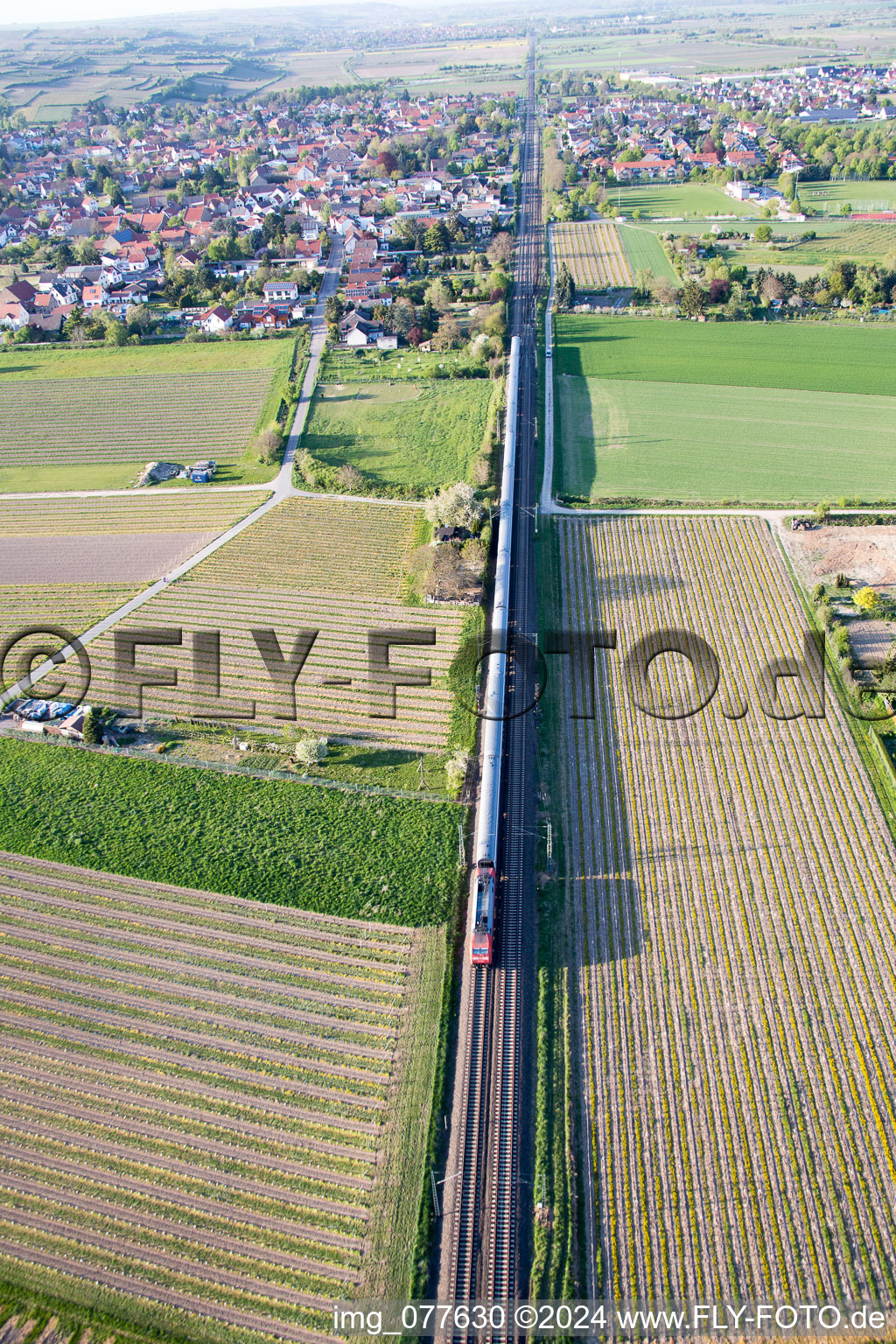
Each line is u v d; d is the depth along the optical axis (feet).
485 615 301.63
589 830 223.71
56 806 233.96
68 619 310.24
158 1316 142.20
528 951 194.59
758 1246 149.79
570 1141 161.99
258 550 345.72
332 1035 179.73
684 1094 169.99
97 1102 171.32
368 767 242.37
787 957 194.29
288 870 212.84
